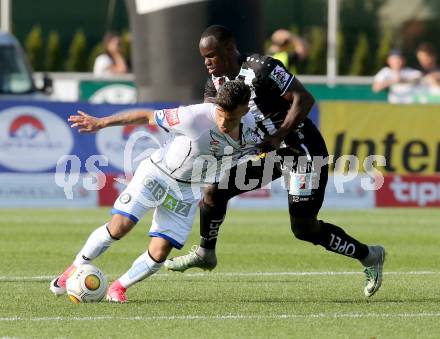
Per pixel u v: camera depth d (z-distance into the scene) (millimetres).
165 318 26312
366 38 111875
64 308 27625
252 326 25391
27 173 59312
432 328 25469
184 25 67375
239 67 29125
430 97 86500
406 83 87562
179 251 42406
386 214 58062
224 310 27672
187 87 68188
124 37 108062
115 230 28125
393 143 60906
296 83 28906
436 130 61219
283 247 43281
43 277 33781
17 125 58969
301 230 30078
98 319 26031
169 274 35188
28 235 45969
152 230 28297
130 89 87062
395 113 60750
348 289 32000
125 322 25688
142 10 69000
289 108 29422
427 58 90938
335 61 98250
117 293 28766
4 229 48250
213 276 34844
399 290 31891
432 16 112375
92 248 28531
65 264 37188
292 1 112312
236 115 26578
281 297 30172
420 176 61625
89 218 53750
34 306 27906
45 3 113875
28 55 112312
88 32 113875
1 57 79438
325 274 35656
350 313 27469
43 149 59250
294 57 68438
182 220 28125
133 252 41156
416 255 41156
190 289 31594
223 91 26297
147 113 27547
